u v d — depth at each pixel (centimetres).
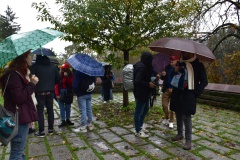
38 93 453
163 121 544
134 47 702
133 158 352
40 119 460
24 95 240
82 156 362
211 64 955
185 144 389
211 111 705
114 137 455
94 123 565
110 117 624
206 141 428
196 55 388
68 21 642
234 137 451
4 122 212
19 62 245
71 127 534
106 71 891
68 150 388
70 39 669
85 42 669
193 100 376
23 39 245
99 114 659
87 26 599
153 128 511
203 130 497
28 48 234
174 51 459
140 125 460
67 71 519
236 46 959
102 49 696
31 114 254
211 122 567
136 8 631
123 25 619
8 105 241
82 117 489
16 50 229
